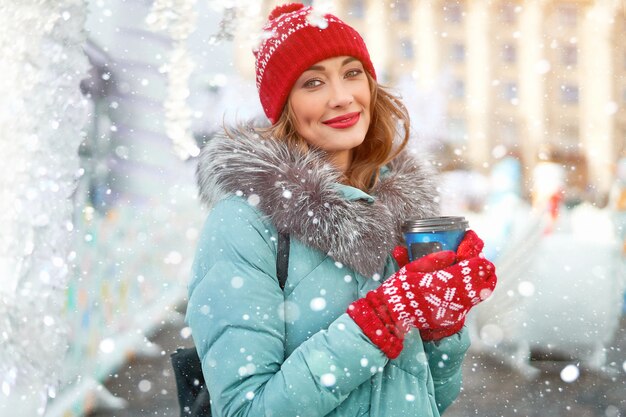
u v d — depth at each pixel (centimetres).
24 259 356
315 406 177
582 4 2219
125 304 655
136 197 673
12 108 363
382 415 189
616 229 527
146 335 663
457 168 575
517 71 2411
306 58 207
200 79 354
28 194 358
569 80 2183
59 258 377
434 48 2773
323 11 212
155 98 568
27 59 368
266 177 191
